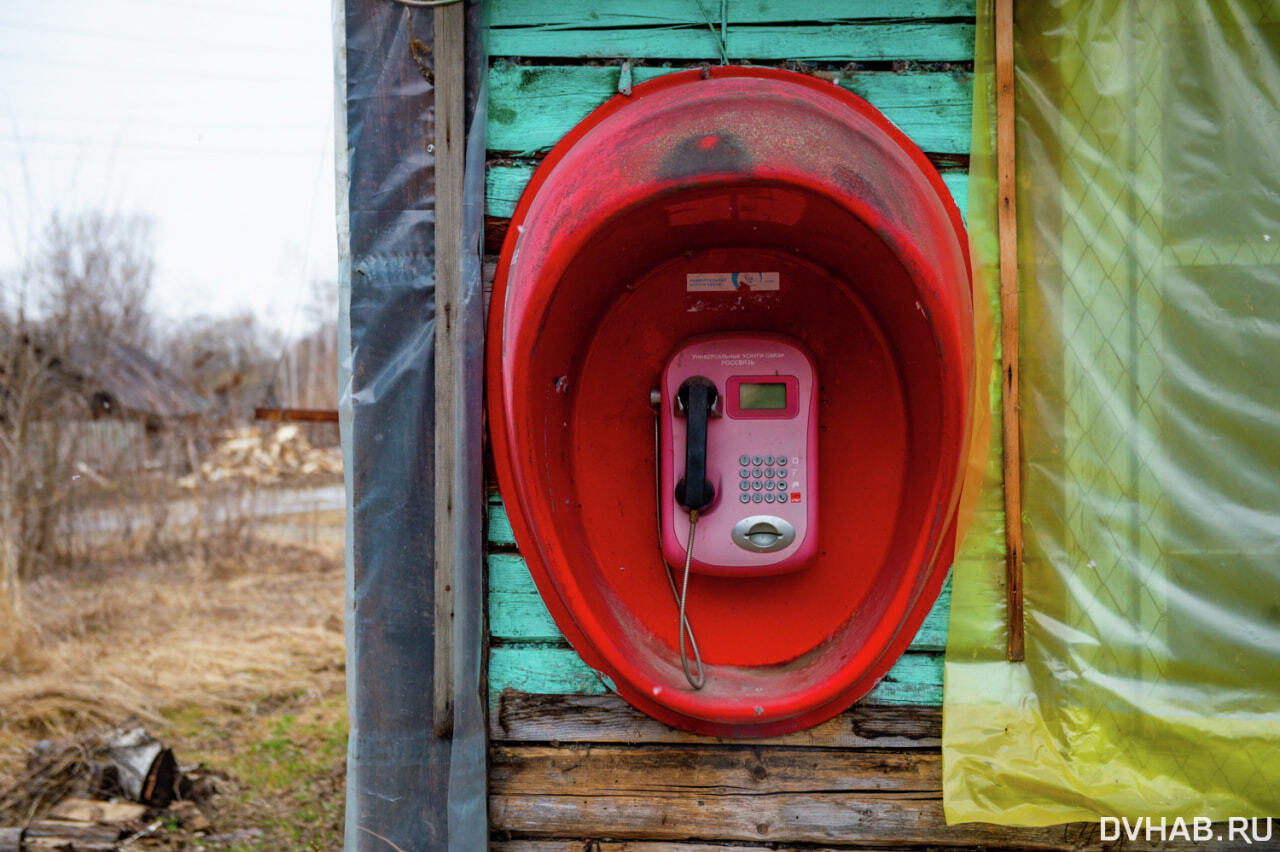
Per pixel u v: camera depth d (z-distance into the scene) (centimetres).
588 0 162
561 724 164
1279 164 157
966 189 161
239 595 638
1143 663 157
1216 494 157
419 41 160
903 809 161
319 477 1088
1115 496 158
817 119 145
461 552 158
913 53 160
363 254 161
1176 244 158
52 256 786
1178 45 158
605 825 164
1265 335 157
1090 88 159
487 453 165
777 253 162
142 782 296
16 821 281
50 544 706
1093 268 159
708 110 146
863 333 163
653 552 166
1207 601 157
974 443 158
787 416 157
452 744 160
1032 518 159
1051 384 159
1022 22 160
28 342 729
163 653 481
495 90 163
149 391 876
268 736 375
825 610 164
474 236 159
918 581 144
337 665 476
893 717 161
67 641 498
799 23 161
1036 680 158
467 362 159
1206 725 155
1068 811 156
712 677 158
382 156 161
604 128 156
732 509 155
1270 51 157
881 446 163
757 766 163
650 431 167
